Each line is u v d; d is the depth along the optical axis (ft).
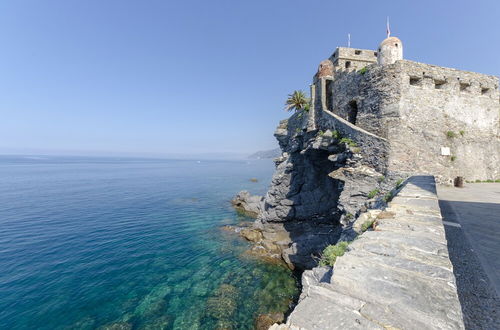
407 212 23.53
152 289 66.90
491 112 66.28
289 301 62.18
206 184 296.71
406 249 15.06
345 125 66.28
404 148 56.65
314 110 84.69
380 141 56.85
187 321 54.70
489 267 17.47
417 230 18.60
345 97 74.02
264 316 55.77
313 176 109.60
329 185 107.24
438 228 18.90
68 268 76.54
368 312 9.56
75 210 147.95
